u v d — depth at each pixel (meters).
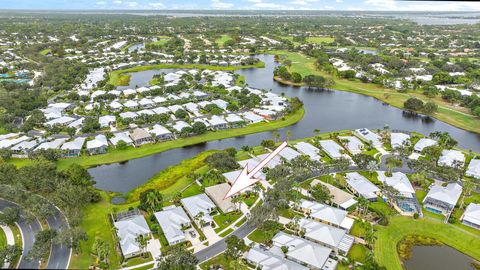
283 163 184.62
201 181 173.00
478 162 188.62
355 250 126.88
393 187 160.62
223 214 146.75
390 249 128.62
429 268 121.12
